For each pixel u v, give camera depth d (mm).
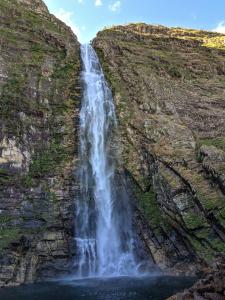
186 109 31766
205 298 14711
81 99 31375
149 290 20766
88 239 26969
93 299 19406
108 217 28016
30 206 25953
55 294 20703
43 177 27094
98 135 30719
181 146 28375
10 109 27781
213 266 21688
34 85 29750
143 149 28969
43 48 32688
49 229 25812
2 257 23750
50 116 29250
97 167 29422
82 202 27703
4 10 33219
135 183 28203
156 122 30094
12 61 30109
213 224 24359
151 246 26391
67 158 28391
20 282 23625
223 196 24672
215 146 28281
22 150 27141
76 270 25859
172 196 25766
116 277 25281
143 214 26984
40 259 24984
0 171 25922
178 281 22859
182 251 25484
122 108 31312
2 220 24953
